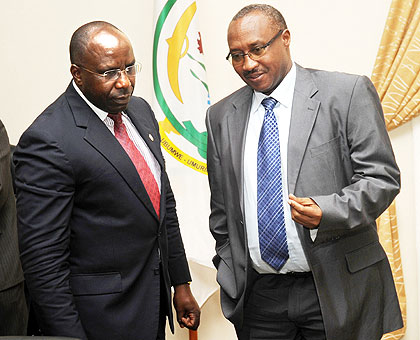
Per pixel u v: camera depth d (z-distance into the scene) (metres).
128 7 3.58
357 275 2.04
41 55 3.61
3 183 2.44
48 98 3.63
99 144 1.90
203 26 3.56
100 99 1.88
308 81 2.07
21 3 3.60
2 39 3.61
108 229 1.93
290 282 2.09
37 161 1.84
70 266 1.95
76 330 1.85
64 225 1.87
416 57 3.22
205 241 3.25
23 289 2.59
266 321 2.17
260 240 2.07
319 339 2.10
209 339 3.62
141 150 2.08
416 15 3.21
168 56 3.28
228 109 2.22
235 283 2.16
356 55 3.44
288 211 2.03
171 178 3.26
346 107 1.99
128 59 1.88
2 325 2.50
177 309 2.34
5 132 2.56
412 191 3.40
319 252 1.99
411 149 3.38
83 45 1.85
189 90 3.27
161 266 2.09
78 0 3.58
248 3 3.52
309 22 3.47
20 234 1.87
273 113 2.08
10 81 3.63
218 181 2.23
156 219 2.02
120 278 1.95
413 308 3.43
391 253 3.31
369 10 3.40
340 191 2.00
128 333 1.95
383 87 3.30
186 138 3.26
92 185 1.89
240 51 1.99
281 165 2.05
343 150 2.01
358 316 2.02
